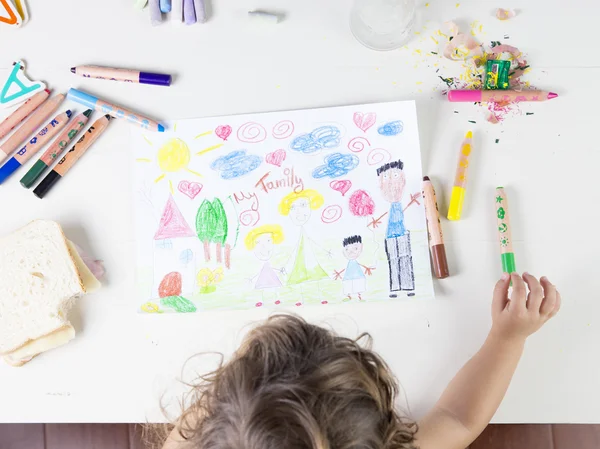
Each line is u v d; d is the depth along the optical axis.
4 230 0.74
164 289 0.72
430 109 0.73
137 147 0.74
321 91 0.73
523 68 0.73
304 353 0.49
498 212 0.70
